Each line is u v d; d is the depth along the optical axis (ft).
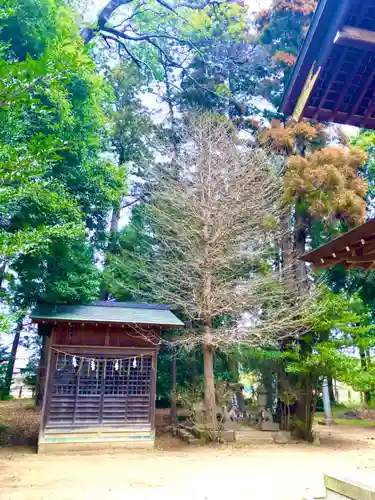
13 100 11.51
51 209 29.43
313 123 51.67
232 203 40.45
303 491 19.79
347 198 40.98
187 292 40.81
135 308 38.24
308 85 12.21
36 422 42.68
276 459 29.07
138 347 34.12
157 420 50.08
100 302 37.52
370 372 36.37
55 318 30.96
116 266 52.16
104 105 61.41
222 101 58.90
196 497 18.74
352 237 10.62
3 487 19.81
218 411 41.09
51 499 18.02
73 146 33.71
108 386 32.86
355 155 44.19
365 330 37.29
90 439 31.09
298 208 45.91
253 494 19.30
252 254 42.24
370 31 10.80
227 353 44.57
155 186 49.93
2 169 14.16
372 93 13.04
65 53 12.14
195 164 43.80
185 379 54.29
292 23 52.49
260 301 40.42
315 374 37.60
